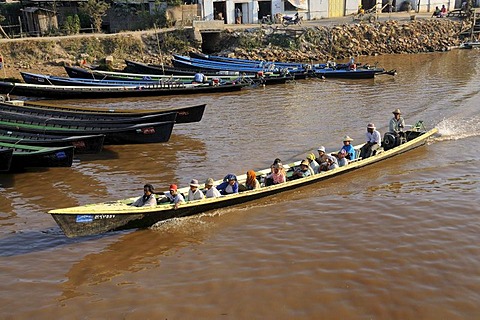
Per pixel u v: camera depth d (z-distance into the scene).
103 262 12.00
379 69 35.31
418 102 27.34
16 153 17.22
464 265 11.24
